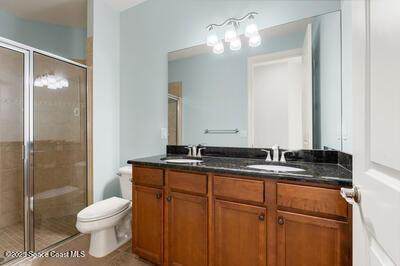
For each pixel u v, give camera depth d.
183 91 2.21
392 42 0.51
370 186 0.64
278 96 1.81
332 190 1.06
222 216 1.36
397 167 0.49
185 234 1.48
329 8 1.58
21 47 1.90
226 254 1.34
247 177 1.28
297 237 1.14
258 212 1.24
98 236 1.81
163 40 2.31
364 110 0.69
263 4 1.82
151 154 2.39
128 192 2.15
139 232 1.69
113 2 2.44
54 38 2.95
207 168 1.39
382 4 0.56
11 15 2.67
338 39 1.55
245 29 1.85
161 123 2.33
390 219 0.51
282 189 1.18
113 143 2.57
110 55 2.52
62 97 2.32
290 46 1.75
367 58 0.66
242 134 1.96
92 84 2.34
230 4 1.95
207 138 2.11
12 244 1.92
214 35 1.94
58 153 2.37
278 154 1.73
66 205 2.39
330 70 1.58
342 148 1.52
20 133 1.99
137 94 2.48
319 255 1.09
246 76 1.93
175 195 1.53
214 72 2.07
